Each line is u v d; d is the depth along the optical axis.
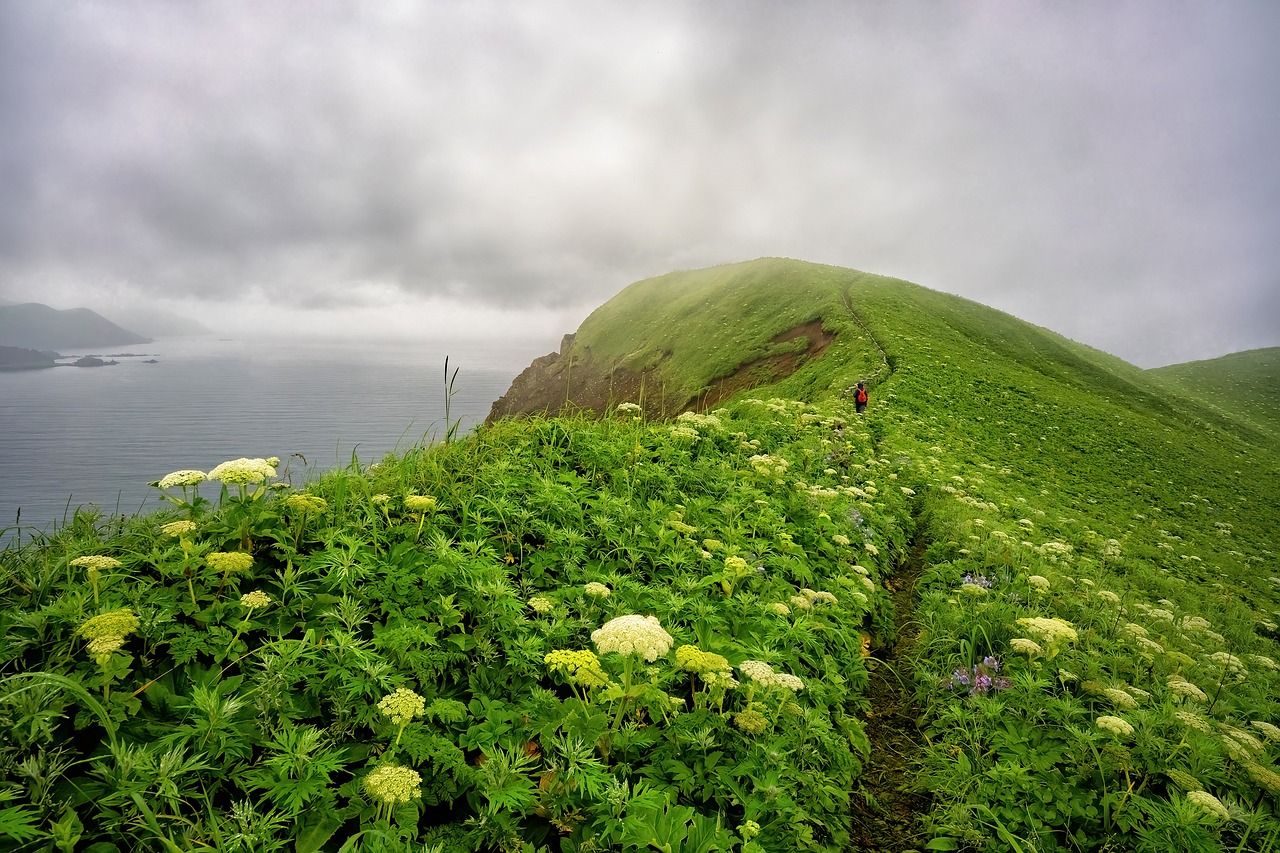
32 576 4.94
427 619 5.67
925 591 10.91
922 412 32.97
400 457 8.50
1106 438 39.59
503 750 4.66
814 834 5.14
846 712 6.95
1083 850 5.22
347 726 4.37
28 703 3.62
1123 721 5.79
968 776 5.96
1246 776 6.17
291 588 5.46
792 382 47.88
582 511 8.41
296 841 3.63
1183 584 17.84
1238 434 64.06
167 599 4.99
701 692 5.62
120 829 3.41
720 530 9.43
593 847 4.07
